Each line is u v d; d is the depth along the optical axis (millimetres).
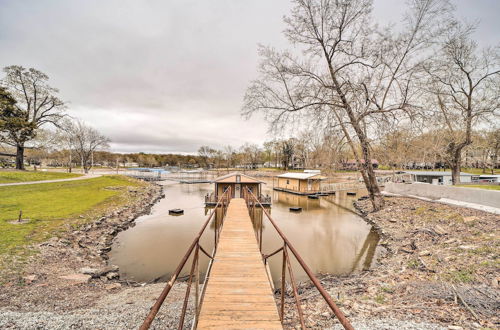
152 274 9484
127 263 10578
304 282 8328
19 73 29844
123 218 18297
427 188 18547
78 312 5477
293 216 20422
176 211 21047
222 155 110438
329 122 14492
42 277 7523
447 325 3975
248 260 5375
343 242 13414
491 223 9648
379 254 11055
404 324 4121
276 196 33562
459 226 10352
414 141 28516
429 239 10102
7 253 8820
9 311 5324
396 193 22766
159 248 12633
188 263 10594
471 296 4770
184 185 48938
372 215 18266
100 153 97500
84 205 19500
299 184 35719
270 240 14016
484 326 3850
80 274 8227
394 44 14414
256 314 3318
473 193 14078
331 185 43500
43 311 5445
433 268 6797
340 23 14984
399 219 14938
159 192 36688
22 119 28641
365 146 16016
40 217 14383
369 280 6957
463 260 6871
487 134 26547
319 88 15258
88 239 12539
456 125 20703
